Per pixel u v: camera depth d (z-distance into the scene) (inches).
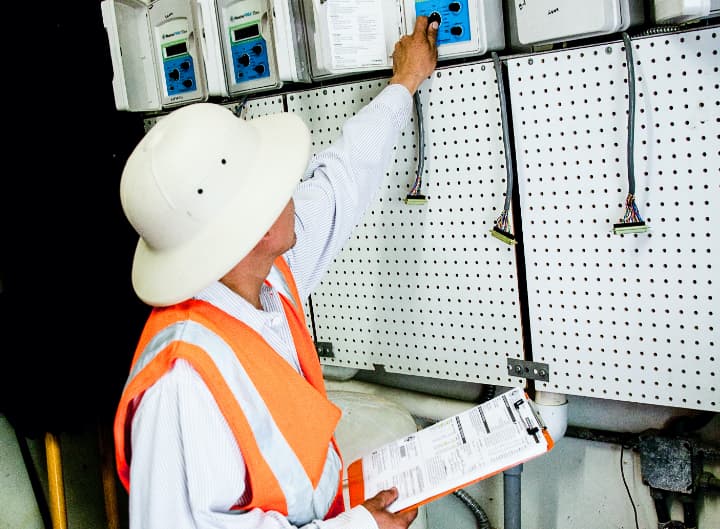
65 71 51.4
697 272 36.8
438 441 37.3
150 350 29.2
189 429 27.7
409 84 40.3
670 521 45.8
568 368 42.3
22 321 52.1
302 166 29.7
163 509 28.1
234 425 28.6
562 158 39.1
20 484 61.3
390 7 41.0
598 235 39.1
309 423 32.2
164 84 52.2
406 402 54.6
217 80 48.4
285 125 32.6
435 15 39.6
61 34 50.9
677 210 36.5
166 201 27.8
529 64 38.6
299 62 44.6
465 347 46.3
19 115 49.7
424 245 45.9
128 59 51.4
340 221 40.9
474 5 38.0
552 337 42.4
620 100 36.5
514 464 32.7
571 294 40.9
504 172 41.5
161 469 27.9
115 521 60.2
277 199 28.7
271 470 30.4
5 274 53.0
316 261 41.1
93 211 54.2
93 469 66.6
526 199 40.9
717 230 35.7
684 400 39.0
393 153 45.4
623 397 40.9
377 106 40.4
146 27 51.4
